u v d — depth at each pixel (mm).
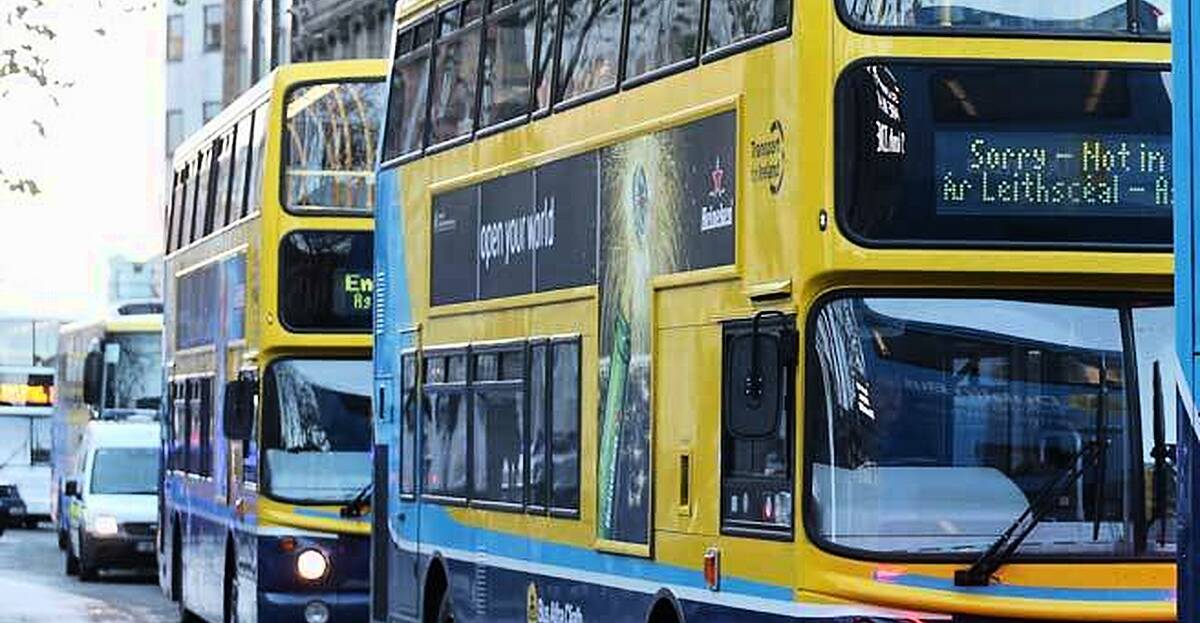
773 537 20578
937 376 19891
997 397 19906
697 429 22375
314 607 39188
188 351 49375
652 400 23547
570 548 25969
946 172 19844
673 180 23250
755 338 20547
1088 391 19953
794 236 20188
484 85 29906
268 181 39938
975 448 19844
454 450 30516
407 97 33625
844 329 19969
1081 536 19750
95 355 68812
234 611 42219
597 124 25547
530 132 27859
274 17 133000
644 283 23891
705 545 22141
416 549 32156
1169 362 19984
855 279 19969
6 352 103500
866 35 19953
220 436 44312
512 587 27984
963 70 19922
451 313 30734
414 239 32656
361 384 39844
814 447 20000
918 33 19953
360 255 39844
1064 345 19984
